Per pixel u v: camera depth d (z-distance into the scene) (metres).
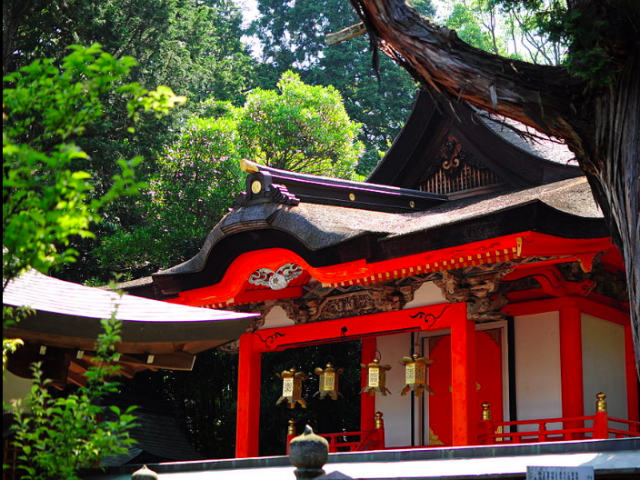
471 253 13.10
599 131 8.74
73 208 5.06
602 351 16.25
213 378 25.92
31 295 9.44
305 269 15.09
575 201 13.36
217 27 42.81
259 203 15.61
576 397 15.25
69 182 4.85
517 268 14.45
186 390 26.09
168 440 22.08
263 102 28.23
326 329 16.62
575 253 12.87
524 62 9.12
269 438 25.53
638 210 8.21
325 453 7.39
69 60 5.18
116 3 26.28
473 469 8.82
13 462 9.04
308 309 17.08
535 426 16.02
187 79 28.83
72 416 5.80
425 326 14.85
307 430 7.54
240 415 17.42
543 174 17.22
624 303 16.78
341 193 16.52
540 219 12.29
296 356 25.66
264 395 25.23
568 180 16.38
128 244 24.00
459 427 13.68
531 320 16.61
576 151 9.04
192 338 9.98
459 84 9.16
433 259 13.58
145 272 26.92
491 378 16.92
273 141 27.47
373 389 14.98
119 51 26.44
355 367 25.84
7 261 5.11
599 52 8.18
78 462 5.90
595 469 7.85
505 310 16.67
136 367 11.64
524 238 12.38
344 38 9.92
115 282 6.07
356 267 14.36
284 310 17.53
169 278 16.80
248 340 17.75
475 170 18.38
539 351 16.33
